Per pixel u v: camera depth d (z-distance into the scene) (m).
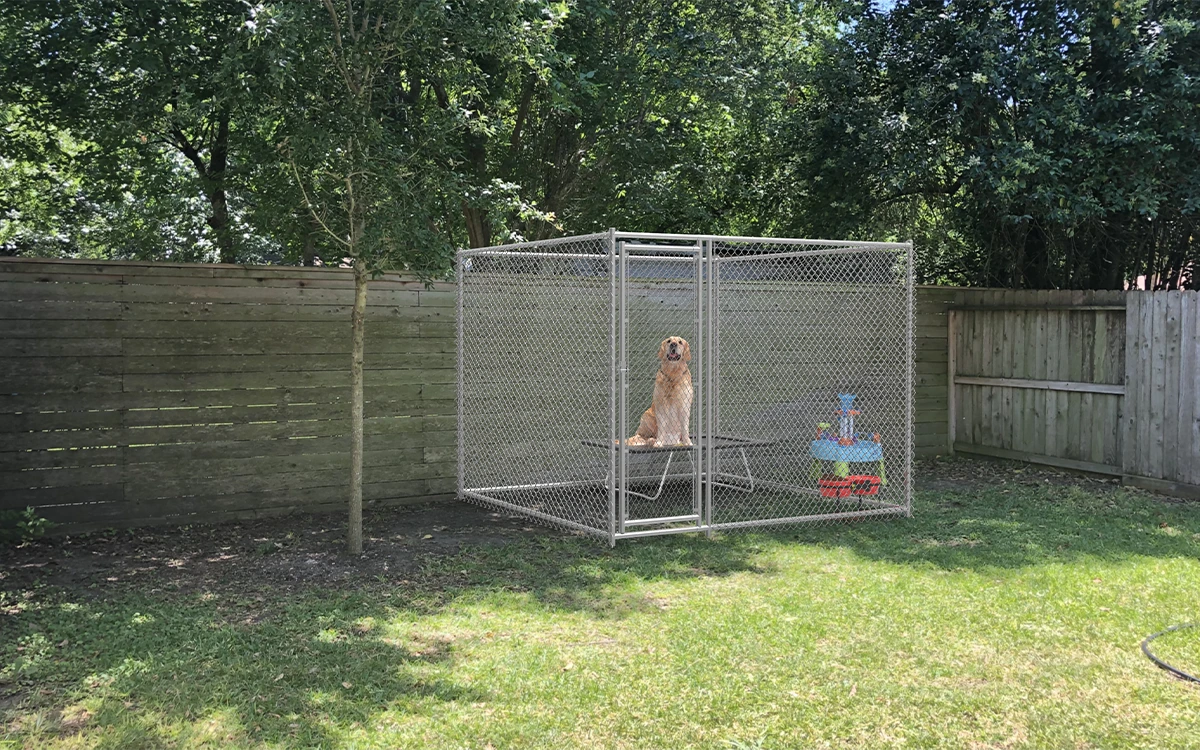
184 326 6.68
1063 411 9.31
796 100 11.77
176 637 4.27
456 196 6.05
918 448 10.34
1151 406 8.27
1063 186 8.95
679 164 12.20
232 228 11.18
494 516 7.23
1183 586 5.08
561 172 11.65
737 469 8.76
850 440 7.38
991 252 11.11
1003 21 9.67
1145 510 7.33
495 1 5.59
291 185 6.65
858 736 3.27
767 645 4.18
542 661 3.98
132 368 6.50
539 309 8.11
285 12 4.82
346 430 7.34
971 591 5.04
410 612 4.70
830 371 9.27
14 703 3.48
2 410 6.11
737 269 9.94
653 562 5.80
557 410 8.22
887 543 6.26
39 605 4.73
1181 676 3.79
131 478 6.52
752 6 11.42
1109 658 3.99
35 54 8.31
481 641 4.27
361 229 5.79
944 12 10.14
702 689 3.67
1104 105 8.92
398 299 7.52
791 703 3.53
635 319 8.52
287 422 7.09
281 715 3.41
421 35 5.63
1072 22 9.30
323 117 5.54
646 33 10.84
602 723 3.36
